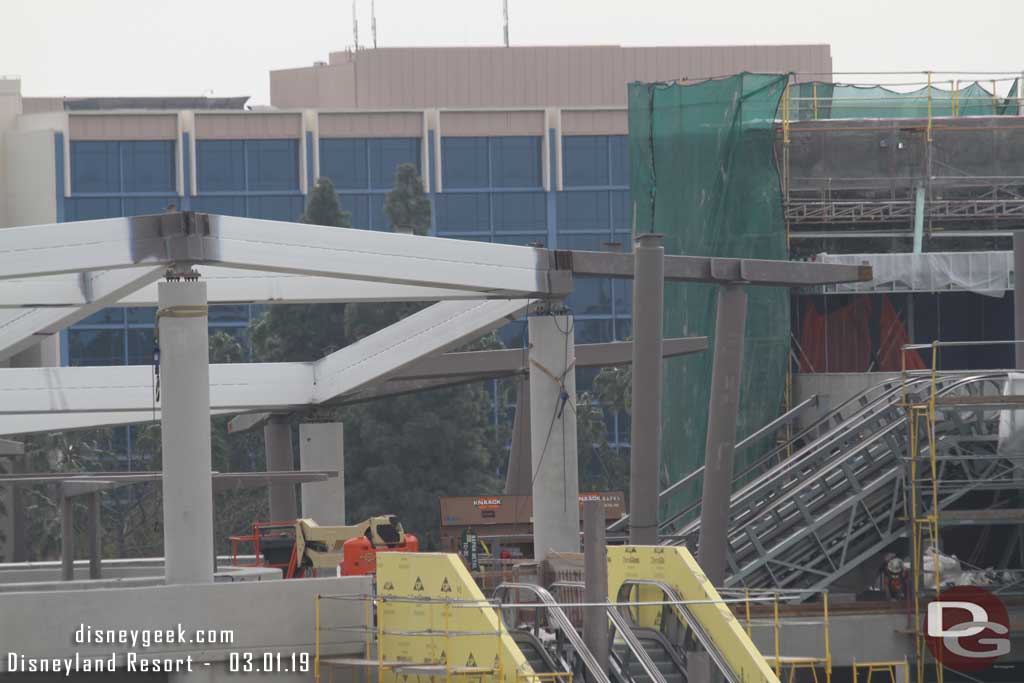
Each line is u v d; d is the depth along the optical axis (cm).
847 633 9188
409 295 9588
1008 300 14100
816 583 9938
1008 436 9094
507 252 8812
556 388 9188
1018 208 13650
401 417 19275
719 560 9288
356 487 19150
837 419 12112
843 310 13938
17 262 7369
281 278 9831
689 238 13412
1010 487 9094
